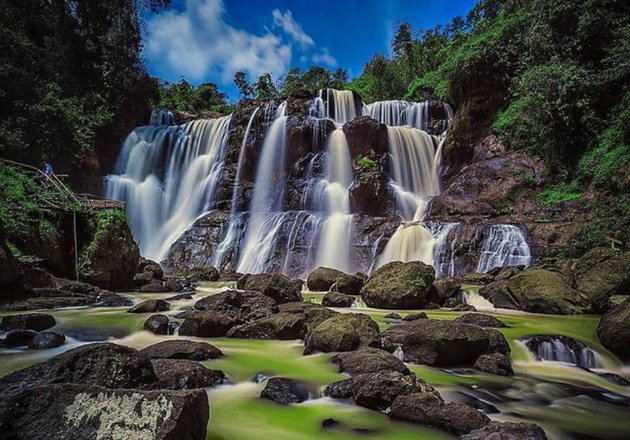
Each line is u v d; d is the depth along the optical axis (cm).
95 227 1798
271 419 527
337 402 582
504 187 2269
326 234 2422
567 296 1156
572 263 1484
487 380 704
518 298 1234
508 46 2691
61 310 1250
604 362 822
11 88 2622
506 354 807
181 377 595
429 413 501
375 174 2747
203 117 4488
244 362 755
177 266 2709
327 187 2856
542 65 2256
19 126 2531
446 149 2952
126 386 506
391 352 811
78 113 3059
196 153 3562
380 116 3503
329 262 2333
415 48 5097
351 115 3431
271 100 3409
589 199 1870
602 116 2019
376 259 2206
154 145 3603
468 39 3903
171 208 3447
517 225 1931
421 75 4859
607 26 2030
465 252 1966
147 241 3238
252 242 2641
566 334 924
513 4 3141
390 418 527
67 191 2002
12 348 819
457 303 1341
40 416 384
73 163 2830
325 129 3042
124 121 3628
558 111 2088
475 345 766
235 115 3462
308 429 500
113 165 3394
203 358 743
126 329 997
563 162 2125
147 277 1994
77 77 3441
